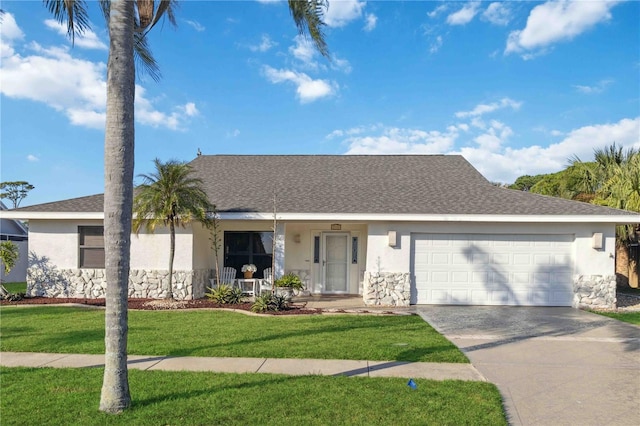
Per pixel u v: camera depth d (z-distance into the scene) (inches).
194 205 500.1
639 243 734.5
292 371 247.4
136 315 431.2
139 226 513.0
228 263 631.2
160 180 489.7
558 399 211.6
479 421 179.9
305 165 737.0
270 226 622.5
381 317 433.1
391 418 181.5
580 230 523.8
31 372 243.1
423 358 275.1
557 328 387.9
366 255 589.6
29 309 464.1
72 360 270.5
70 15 263.3
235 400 199.6
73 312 443.2
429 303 538.6
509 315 458.9
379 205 547.2
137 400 199.0
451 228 538.0
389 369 252.7
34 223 562.6
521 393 219.1
